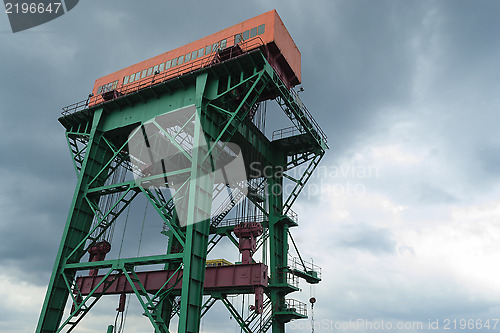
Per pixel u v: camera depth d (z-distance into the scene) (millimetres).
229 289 27719
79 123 32469
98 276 30438
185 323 19766
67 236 26828
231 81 26688
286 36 30672
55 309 25312
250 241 28078
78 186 28281
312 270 34031
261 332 27812
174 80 27172
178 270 21906
